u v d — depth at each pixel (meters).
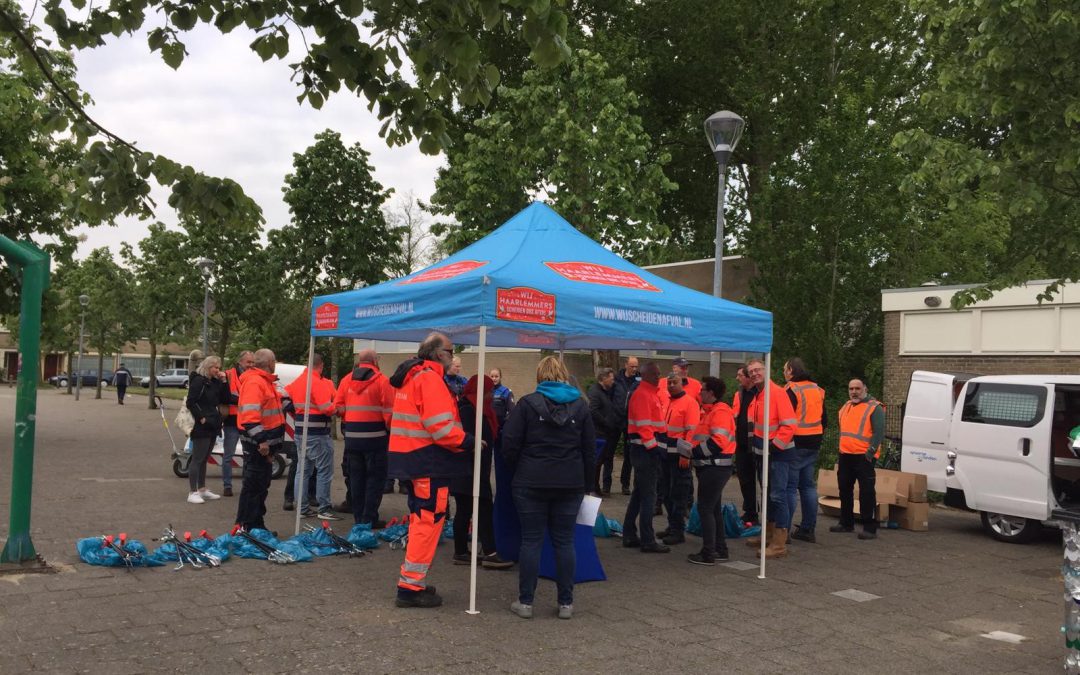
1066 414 9.98
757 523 9.93
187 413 12.95
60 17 5.08
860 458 9.85
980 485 10.11
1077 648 4.98
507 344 10.90
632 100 18.30
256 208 5.12
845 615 6.41
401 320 7.16
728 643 5.57
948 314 16.30
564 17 4.39
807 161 19.50
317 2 4.83
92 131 4.88
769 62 24.34
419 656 5.04
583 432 6.10
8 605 5.78
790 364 9.63
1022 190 10.05
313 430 9.81
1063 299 14.57
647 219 18.50
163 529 8.64
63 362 72.38
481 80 5.05
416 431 6.10
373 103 5.12
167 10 5.09
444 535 8.94
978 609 6.74
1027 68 9.73
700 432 8.21
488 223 19.09
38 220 18.22
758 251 19.67
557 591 6.60
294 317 35.16
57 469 13.57
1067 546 5.06
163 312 30.92
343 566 7.38
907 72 24.52
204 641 5.16
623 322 6.96
